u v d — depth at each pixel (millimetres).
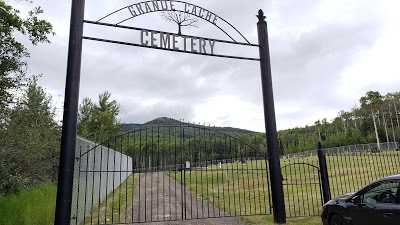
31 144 10492
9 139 9789
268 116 7980
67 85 6266
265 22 8586
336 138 73500
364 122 70562
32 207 7734
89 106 35188
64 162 5898
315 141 81312
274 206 7641
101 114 34969
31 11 8047
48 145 12195
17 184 8867
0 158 8875
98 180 11625
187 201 12508
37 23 8078
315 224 7395
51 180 13523
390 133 64125
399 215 4781
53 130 13086
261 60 8305
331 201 6605
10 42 7812
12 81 8234
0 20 7270
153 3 7320
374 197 5438
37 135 11008
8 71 8023
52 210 8141
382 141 63844
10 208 6906
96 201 11219
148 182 22859
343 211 6035
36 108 11188
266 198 12391
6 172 7824
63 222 5664
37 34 8141
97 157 11242
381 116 74312
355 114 80812
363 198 5664
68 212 5770
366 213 5434
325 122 97688
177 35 7422
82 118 34500
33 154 10781
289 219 8016
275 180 7699
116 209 10914
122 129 37500
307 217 8211
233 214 9344
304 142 86750
